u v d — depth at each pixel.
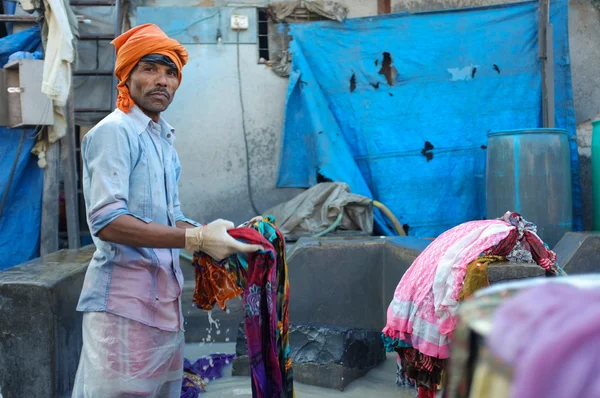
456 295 3.04
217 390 4.15
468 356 0.75
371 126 6.68
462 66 6.59
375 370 4.52
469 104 6.59
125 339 2.37
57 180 6.18
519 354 0.65
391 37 6.64
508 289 0.81
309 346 4.29
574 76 6.95
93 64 6.76
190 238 2.29
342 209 6.16
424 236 6.60
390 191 6.64
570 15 6.93
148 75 2.48
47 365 3.49
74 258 4.60
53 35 5.50
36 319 3.49
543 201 5.59
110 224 2.26
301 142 6.81
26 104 5.71
